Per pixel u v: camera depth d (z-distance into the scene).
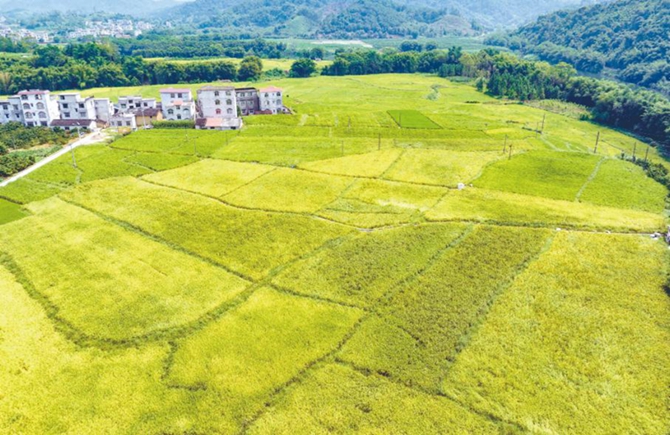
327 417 44.22
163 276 66.38
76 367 50.62
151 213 85.88
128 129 154.12
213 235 77.62
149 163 114.00
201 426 43.66
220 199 92.25
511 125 160.38
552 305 59.56
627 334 54.75
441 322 56.56
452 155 121.56
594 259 69.69
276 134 144.88
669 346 52.91
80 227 80.62
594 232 78.69
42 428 43.62
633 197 95.12
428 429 43.06
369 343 53.34
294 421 43.94
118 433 43.06
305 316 57.94
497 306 59.38
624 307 59.28
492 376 48.78
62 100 154.12
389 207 88.50
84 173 107.50
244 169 109.88
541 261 69.19
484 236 76.38
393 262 69.06
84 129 149.88
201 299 61.41
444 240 75.19
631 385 47.84
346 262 69.12
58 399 46.59
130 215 84.94
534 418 44.12
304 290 62.88
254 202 90.62
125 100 171.62
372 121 163.88
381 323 56.56
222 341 53.91
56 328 56.59
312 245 74.19
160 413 45.00
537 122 168.62
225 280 65.38
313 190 96.81
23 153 122.19
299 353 51.97
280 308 59.44
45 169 110.38
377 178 104.31
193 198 92.75
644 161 119.62
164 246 74.38
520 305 59.56
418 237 76.19
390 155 120.50
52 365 50.91
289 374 49.22
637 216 85.12
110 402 46.19
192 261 70.12
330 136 142.62
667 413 44.75
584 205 90.38
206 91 161.25
